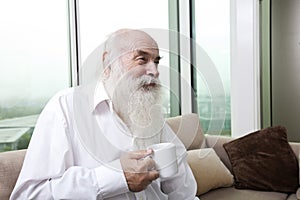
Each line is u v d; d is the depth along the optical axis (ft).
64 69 6.92
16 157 4.04
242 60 10.07
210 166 7.36
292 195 7.39
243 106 10.14
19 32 6.10
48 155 2.94
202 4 10.60
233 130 10.32
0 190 3.74
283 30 11.91
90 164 3.05
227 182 7.63
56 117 3.02
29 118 6.25
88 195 2.81
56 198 2.82
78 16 7.10
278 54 12.10
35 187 2.88
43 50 6.51
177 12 10.51
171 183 3.45
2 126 5.82
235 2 10.01
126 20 8.27
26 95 6.20
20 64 6.10
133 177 2.81
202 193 7.16
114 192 2.85
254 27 9.91
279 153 7.84
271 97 12.32
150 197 3.27
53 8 6.68
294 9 11.68
